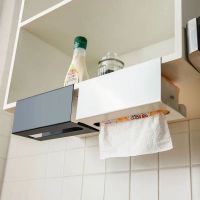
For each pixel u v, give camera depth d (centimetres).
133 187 100
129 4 97
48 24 113
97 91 79
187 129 95
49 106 90
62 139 127
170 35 108
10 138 151
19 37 116
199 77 76
